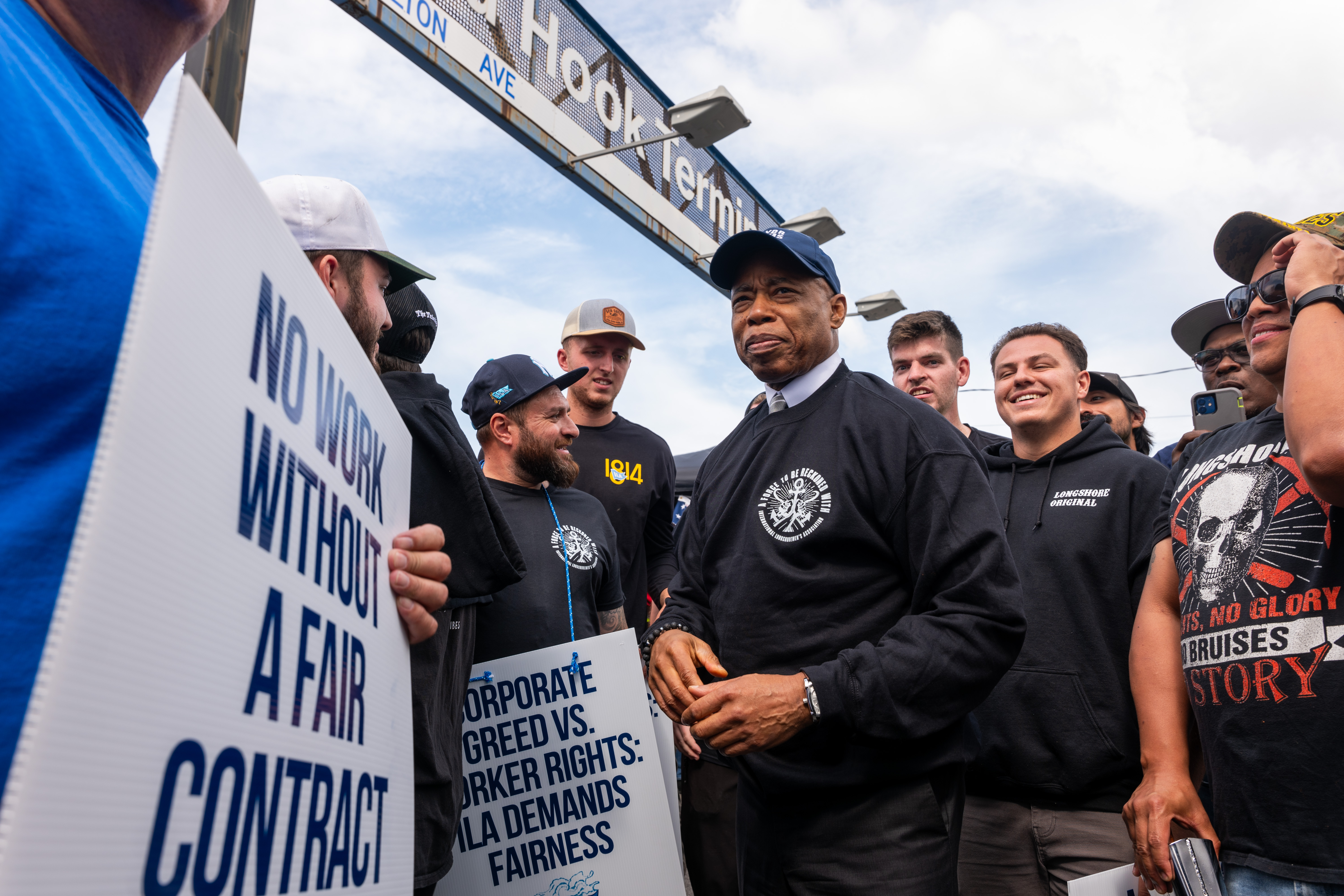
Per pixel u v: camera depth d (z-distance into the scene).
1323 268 1.34
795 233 1.83
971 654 1.42
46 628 0.51
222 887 0.46
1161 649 1.73
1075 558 2.16
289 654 0.57
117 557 0.36
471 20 2.91
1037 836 2.06
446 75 2.80
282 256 0.60
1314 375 1.23
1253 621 1.33
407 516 1.01
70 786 0.33
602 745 2.02
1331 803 1.18
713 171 4.76
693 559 2.00
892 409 1.65
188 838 0.43
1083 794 2.01
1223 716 1.36
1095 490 2.24
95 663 0.35
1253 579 1.35
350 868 0.68
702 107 3.71
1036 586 2.20
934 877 1.45
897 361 3.84
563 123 3.45
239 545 0.50
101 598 0.35
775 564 1.63
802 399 1.80
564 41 3.47
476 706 1.98
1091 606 2.11
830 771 1.51
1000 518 1.55
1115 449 2.33
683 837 2.71
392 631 0.88
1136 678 1.75
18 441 0.53
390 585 0.89
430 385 1.65
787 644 1.60
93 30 0.76
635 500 3.56
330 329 0.72
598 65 3.71
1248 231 1.62
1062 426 2.51
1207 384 3.16
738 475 1.83
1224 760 1.35
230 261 0.50
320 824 0.61
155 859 0.39
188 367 0.43
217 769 0.46
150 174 0.79
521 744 1.98
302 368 0.63
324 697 0.64
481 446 2.61
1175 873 1.39
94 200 0.60
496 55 3.04
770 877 1.62
